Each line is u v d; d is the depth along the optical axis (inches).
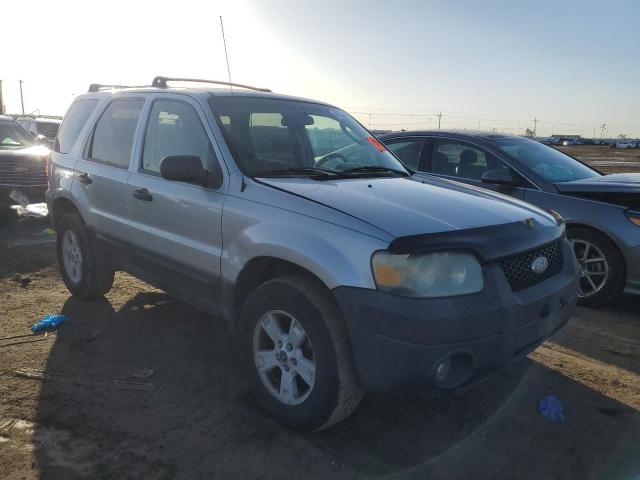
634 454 114.2
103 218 177.2
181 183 144.4
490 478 106.0
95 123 192.4
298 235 112.9
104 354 157.2
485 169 235.5
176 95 157.6
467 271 103.8
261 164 137.9
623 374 151.3
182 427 121.2
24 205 367.9
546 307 115.6
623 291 196.9
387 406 131.9
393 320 99.0
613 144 3070.9
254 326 123.8
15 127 435.5
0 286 218.4
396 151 272.5
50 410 126.7
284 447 114.7
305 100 176.6
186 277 145.1
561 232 132.8
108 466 107.2
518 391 140.3
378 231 104.2
